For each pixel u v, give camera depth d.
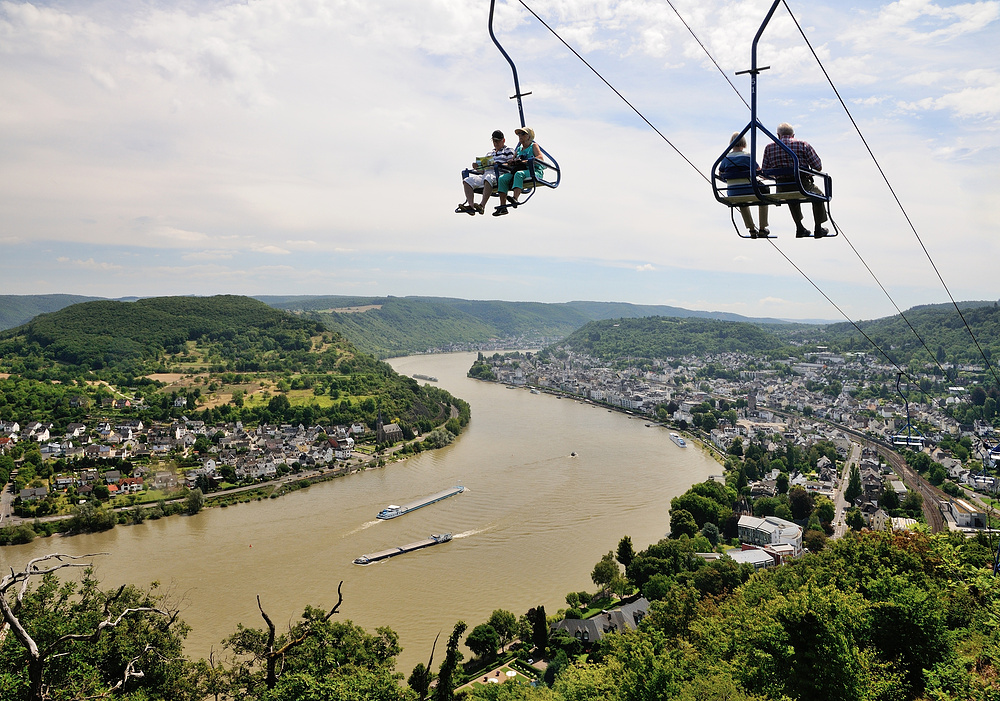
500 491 131.12
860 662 38.56
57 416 192.88
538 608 72.06
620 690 46.25
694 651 54.31
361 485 139.75
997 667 36.91
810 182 15.95
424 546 98.81
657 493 129.62
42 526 108.75
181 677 43.66
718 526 111.50
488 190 17.52
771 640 41.88
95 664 39.47
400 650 53.38
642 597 82.81
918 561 60.72
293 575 87.94
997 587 45.22
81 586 82.56
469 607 78.62
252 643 47.19
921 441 190.88
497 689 57.56
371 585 84.56
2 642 34.28
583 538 102.50
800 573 70.00
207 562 93.31
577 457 166.25
